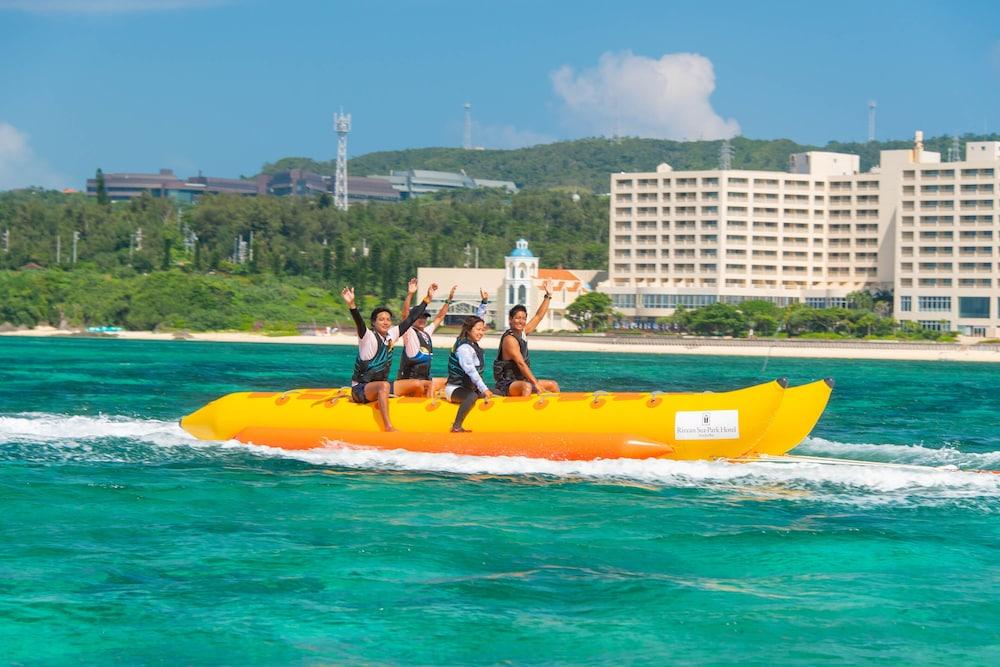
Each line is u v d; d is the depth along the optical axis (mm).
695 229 176250
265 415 20781
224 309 161750
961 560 13195
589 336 153875
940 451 22016
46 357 76125
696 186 175875
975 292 155125
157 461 19359
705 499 16328
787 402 18344
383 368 19703
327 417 20047
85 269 177000
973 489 17109
